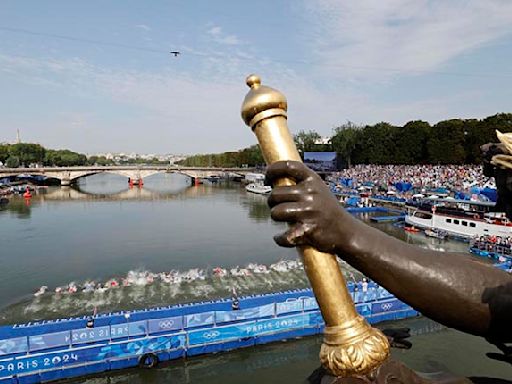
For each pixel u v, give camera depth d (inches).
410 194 2645.2
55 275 1346.0
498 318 106.0
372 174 3575.3
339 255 105.0
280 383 719.1
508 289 107.7
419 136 3614.7
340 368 101.8
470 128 3198.8
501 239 1509.6
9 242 1808.6
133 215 2578.7
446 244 1701.5
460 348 820.6
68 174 4414.4
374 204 2731.3
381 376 102.5
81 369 708.7
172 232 2044.8
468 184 2370.8
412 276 103.8
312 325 837.8
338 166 4456.2
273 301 915.4
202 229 2122.3
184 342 762.8
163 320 764.0
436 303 104.9
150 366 738.2
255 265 1439.5
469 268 109.4
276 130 104.0
